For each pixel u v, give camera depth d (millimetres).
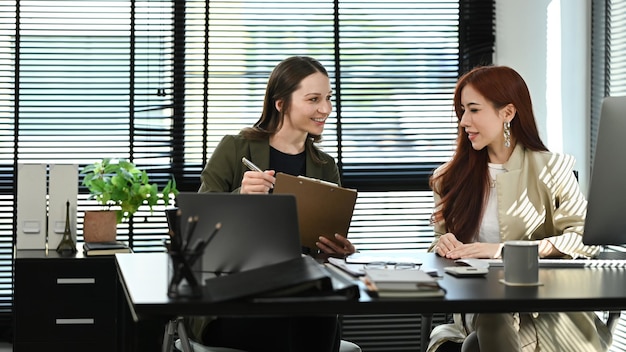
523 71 4324
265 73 4469
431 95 4523
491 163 2969
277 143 3258
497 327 2396
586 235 2291
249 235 2049
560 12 4137
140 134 4395
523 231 2838
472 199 2924
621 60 3795
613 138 2211
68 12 4367
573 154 4074
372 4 4512
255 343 2514
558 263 2338
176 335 3896
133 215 4332
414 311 1746
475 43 4492
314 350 2354
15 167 4316
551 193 2855
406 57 4523
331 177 3289
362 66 4508
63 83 4355
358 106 4500
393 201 4500
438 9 4520
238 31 4457
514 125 2943
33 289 3676
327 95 3203
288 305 1705
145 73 4418
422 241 4488
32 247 3906
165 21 4434
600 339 2586
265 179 2764
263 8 4461
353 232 4453
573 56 4094
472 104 2898
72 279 3695
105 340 3711
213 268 2061
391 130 4516
